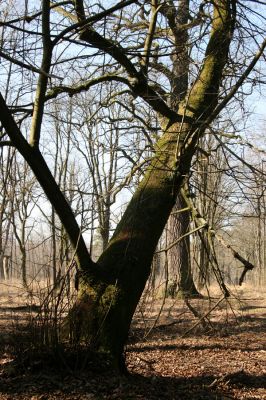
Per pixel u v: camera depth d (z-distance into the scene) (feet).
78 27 18.70
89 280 20.30
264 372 24.53
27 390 17.28
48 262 20.49
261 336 35.04
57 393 17.15
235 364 26.23
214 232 24.17
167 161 22.67
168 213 22.39
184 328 36.99
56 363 18.85
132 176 27.68
